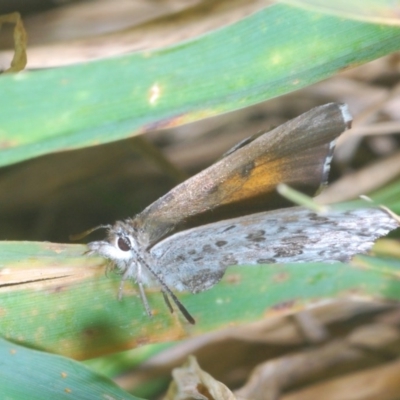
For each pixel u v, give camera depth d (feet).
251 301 0.46
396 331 0.50
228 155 0.45
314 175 0.44
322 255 0.45
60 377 0.43
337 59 0.43
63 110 0.42
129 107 0.42
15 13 0.45
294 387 0.49
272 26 0.43
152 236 0.45
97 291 0.45
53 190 0.54
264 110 0.55
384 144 0.54
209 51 0.43
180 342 0.47
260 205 0.45
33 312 0.44
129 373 0.49
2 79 0.41
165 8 0.53
